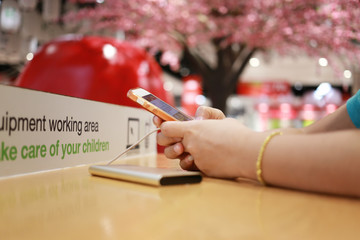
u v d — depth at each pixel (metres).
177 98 8.54
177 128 0.59
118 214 0.33
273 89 6.77
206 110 0.70
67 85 1.26
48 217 0.32
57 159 0.67
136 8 1.91
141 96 0.66
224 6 1.95
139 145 1.08
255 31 1.92
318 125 0.68
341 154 0.40
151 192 0.45
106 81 1.29
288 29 1.81
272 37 1.94
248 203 0.39
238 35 2.03
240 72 2.49
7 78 5.12
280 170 0.45
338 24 1.52
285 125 8.49
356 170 0.39
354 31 1.50
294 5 1.67
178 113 0.66
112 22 1.99
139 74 1.41
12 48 2.19
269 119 8.64
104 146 0.86
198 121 0.58
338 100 5.80
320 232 0.28
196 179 0.52
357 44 1.78
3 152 0.55
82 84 1.27
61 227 0.29
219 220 0.31
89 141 0.79
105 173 0.57
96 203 0.38
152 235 0.27
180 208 0.36
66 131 0.70
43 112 0.63
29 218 0.31
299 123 8.33
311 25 1.69
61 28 2.28
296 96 8.39
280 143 0.46
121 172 0.54
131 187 0.49
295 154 0.44
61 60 1.30
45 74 1.28
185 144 0.59
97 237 0.26
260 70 6.20
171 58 2.79
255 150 0.48
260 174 0.47
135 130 1.05
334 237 0.27
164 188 0.48
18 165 0.58
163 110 0.64
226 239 0.26
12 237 0.26
